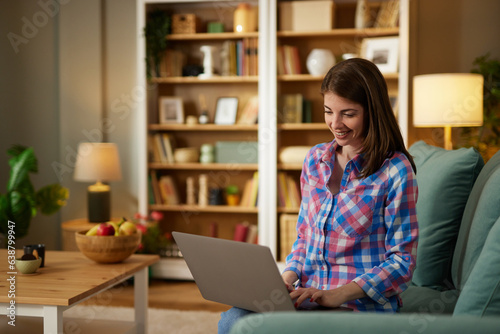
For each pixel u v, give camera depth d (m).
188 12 4.41
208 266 1.45
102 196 4.08
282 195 4.13
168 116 4.34
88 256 2.32
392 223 1.48
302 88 4.29
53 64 4.46
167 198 4.32
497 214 1.53
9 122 4.22
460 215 1.89
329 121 1.53
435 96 3.35
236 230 4.29
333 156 1.62
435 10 4.09
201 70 4.30
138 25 4.17
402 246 1.47
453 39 4.08
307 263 1.62
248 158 4.26
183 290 3.89
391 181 1.49
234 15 4.23
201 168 4.34
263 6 4.02
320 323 0.99
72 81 4.47
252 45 4.16
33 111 4.35
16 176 3.67
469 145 3.85
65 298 1.76
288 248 4.07
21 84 4.28
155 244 4.12
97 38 4.42
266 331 0.99
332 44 4.21
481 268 1.27
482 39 4.05
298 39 4.27
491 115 3.78
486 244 1.29
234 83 4.39
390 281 1.42
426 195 1.96
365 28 3.98
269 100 4.06
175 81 4.27
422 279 1.92
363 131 1.54
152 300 3.60
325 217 1.55
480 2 4.04
